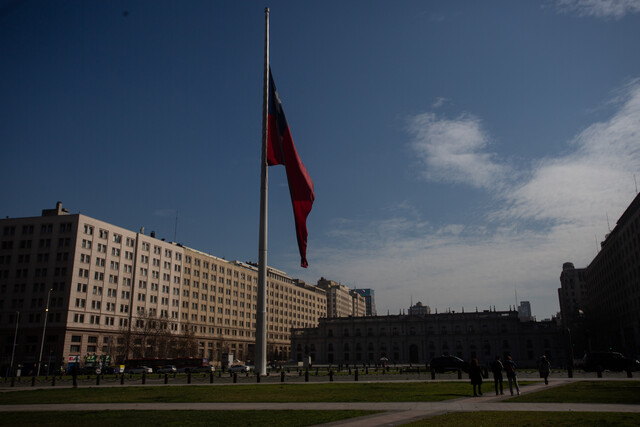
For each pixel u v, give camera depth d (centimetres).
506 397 2839
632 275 10831
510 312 15538
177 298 14225
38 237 11219
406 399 2817
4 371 10256
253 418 2056
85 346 10856
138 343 11769
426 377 5462
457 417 1983
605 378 4578
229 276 16962
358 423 1873
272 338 19138
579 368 7644
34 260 11081
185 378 5959
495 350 15338
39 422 1991
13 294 10962
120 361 11138
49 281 10850
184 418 2081
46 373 9606
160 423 1930
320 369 9444
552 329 15112
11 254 11244
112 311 11769
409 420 1936
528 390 3322
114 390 3959
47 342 10450
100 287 11500
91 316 11138
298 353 17400
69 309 10556
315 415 2131
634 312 10769
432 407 2394
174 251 14338
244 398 3036
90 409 2502
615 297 12588
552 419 1864
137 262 12769
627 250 11156
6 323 10825
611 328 12850
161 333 11875
